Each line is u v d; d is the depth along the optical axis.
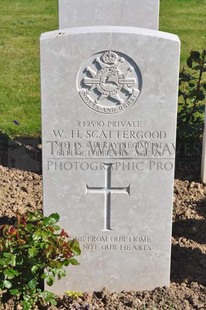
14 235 1.98
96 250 2.20
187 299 2.18
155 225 2.17
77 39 1.97
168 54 1.99
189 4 6.59
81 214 2.16
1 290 2.13
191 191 2.94
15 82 4.33
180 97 3.88
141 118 2.06
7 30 5.63
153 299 2.19
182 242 2.52
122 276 2.23
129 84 2.03
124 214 2.16
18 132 3.55
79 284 2.24
